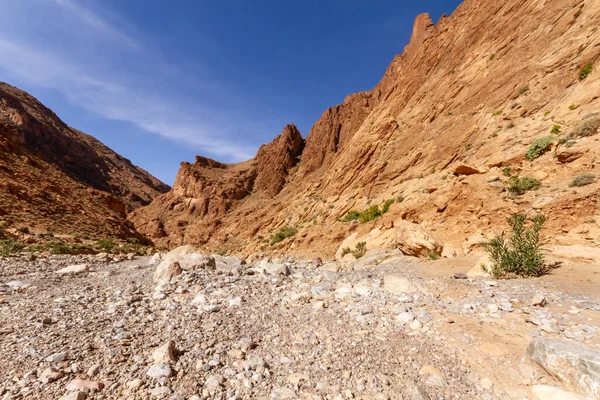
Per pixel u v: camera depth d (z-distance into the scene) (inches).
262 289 301.0
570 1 1051.3
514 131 862.5
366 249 784.3
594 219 426.0
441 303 244.5
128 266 555.5
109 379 126.7
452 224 669.9
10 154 1552.7
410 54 2810.0
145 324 192.4
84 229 1202.6
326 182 2235.5
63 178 1856.5
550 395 123.6
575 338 165.2
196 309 227.6
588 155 554.3
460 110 1358.3
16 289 296.2
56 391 115.4
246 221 3016.7
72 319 199.6
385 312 228.1
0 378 122.6
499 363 151.9
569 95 809.5
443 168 1130.0
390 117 1961.1
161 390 120.3
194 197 4148.6
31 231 918.4
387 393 128.9
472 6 1827.0
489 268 335.3
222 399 120.7
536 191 561.9
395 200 1113.4
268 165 4279.0
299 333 188.9
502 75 1195.9
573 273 298.7
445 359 158.1
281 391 127.0
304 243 1298.0
